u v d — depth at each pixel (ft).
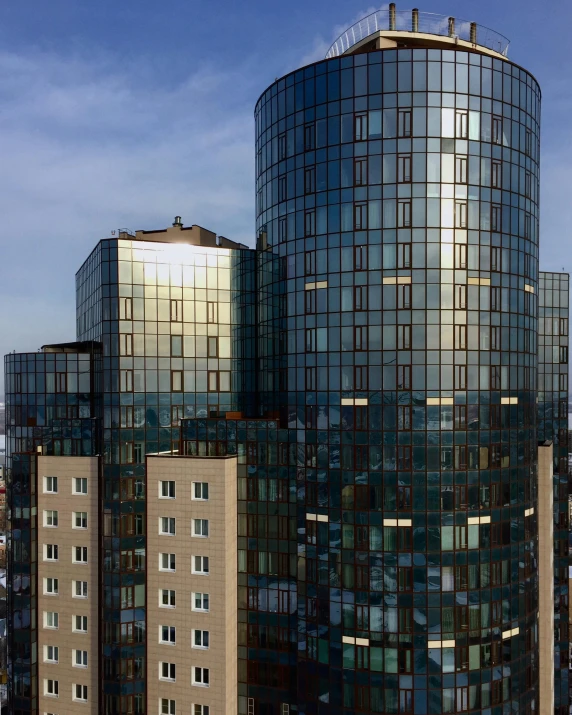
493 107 152.87
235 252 184.55
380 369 150.71
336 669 153.17
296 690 163.32
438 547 148.87
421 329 149.18
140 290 175.32
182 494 167.43
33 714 179.83
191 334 180.14
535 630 164.66
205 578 165.27
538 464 182.09
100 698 175.32
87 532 178.40
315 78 157.38
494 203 153.69
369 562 150.61
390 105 149.18
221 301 183.32
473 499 151.33
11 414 202.69
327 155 155.84
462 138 150.10
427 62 148.25
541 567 184.24
